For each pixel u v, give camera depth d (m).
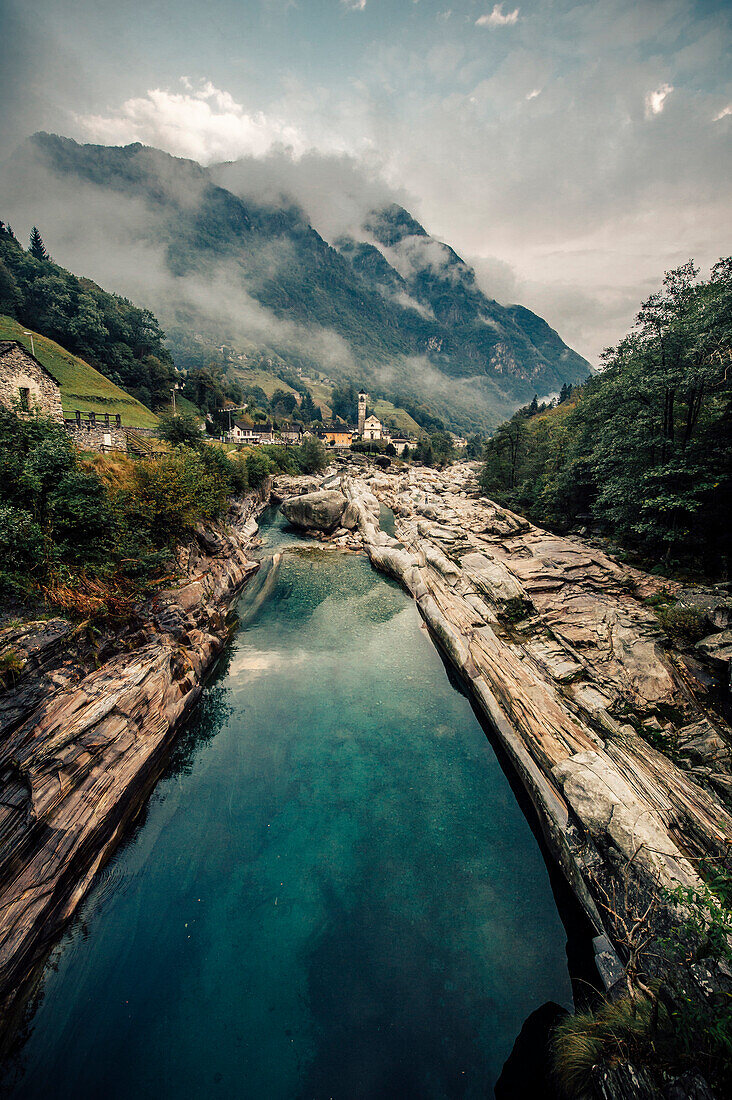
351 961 9.51
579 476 36.03
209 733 16.17
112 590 15.75
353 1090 7.59
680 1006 7.10
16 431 15.37
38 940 8.88
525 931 10.26
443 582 27.44
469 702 18.72
